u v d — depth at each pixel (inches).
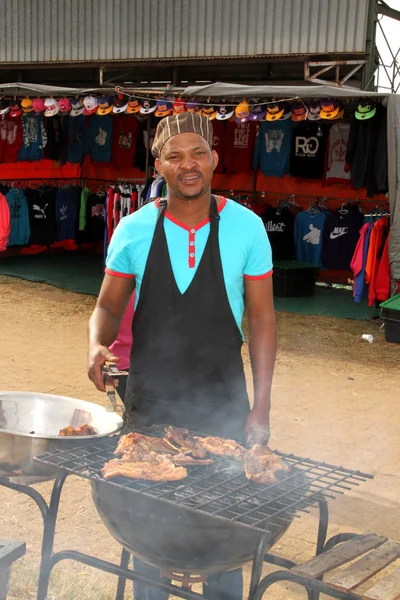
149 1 544.7
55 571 140.3
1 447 103.3
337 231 463.5
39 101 423.5
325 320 395.5
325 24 481.7
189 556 92.3
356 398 272.7
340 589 93.1
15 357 307.4
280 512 86.1
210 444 104.2
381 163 385.4
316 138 463.8
